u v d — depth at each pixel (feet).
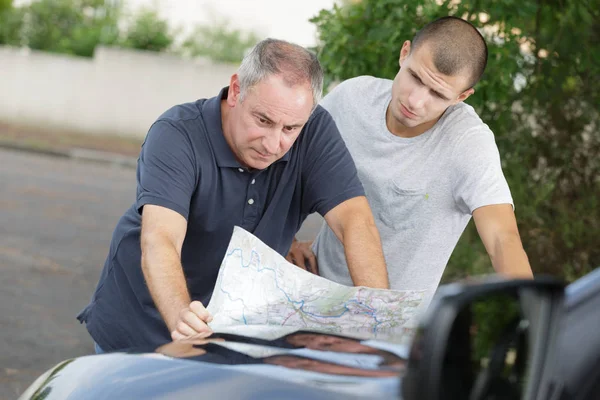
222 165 8.60
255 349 5.34
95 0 80.74
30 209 35.99
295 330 5.92
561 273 18.37
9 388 15.88
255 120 7.92
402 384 3.89
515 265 8.82
